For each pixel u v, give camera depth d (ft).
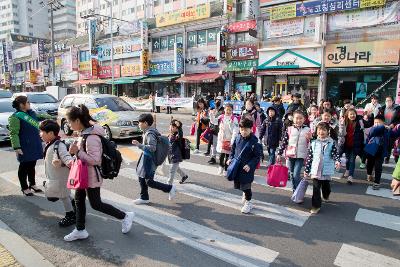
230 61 81.15
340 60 61.87
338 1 60.34
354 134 22.71
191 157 31.45
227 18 82.23
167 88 100.89
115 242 13.87
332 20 62.39
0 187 21.45
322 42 63.10
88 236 14.34
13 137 18.74
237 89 81.87
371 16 58.08
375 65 58.13
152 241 13.98
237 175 16.99
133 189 21.24
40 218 16.39
